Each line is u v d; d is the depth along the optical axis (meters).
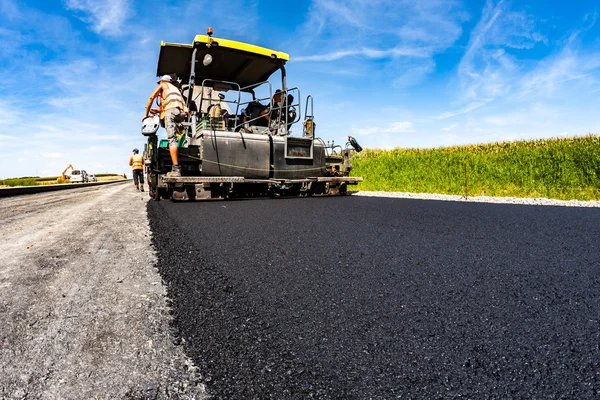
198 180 6.27
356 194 8.57
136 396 0.94
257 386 1.00
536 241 2.72
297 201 6.20
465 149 16.38
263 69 7.79
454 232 3.10
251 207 5.22
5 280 1.92
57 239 3.05
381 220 3.80
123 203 6.58
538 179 10.07
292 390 0.98
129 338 1.26
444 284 1.79
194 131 6.89
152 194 7.41
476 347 1.18
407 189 11.05
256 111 7.76
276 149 7.24
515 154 11.95
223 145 6.77
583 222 3.52
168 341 1.25
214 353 1.17
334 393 0.97
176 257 2.36
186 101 7.27
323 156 7.84
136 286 1.81
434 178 11.83
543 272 1.96
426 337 1.25
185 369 1.08
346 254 2.38
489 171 11.17
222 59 7.31
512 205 5.27
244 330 1.33
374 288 1.74
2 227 3.81
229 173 6.87
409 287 1.75
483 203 5.58
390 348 1.19
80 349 1.18
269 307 1.53
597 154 9.42
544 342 1.21
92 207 5.92
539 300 1.57
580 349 1.16
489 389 0.97
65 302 1.59
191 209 5.07
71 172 30.42
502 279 1.86
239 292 1.71
